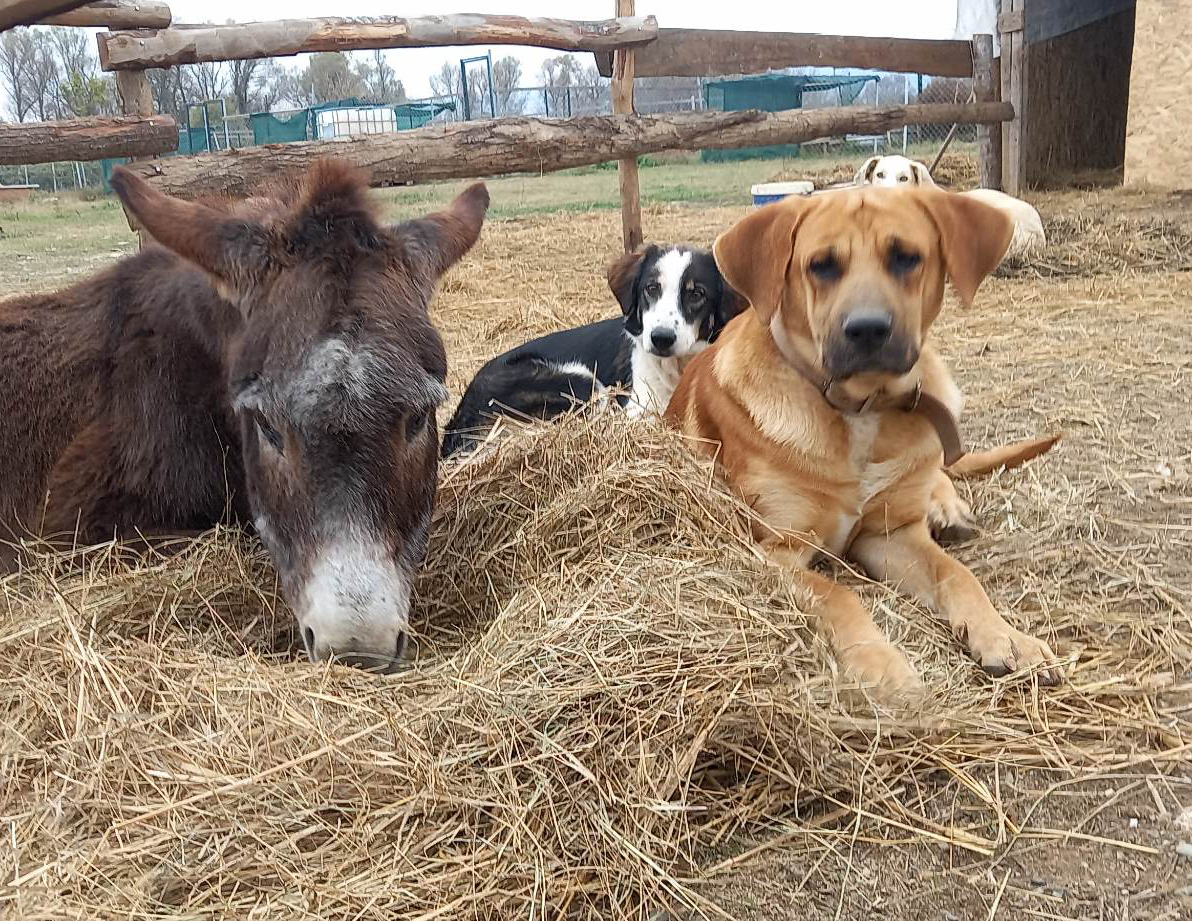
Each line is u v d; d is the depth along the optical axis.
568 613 1.01
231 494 1.32
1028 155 5.31
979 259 1.23
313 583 0.97
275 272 1.03
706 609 1.02
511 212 6.62
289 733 0.89
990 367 2.30
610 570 1.11
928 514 1.42
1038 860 0.82
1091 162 5.98
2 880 0.77
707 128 3.39
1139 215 3.97
